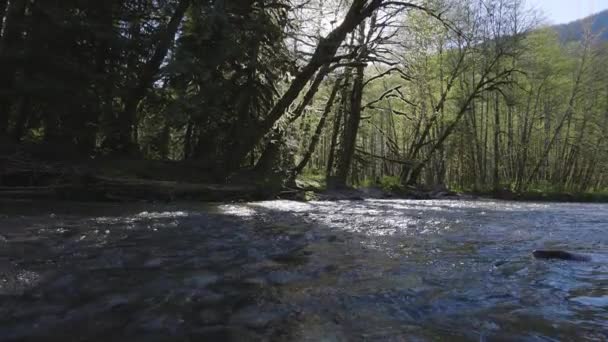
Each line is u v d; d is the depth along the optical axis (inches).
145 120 714.8
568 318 115.5
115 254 182.1
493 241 255.3
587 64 1551.4
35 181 449.1
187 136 765.3
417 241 247.8
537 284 150.9
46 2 527.8
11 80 540.7
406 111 1336.1
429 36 969.5
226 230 271.4
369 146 1926.7
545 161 1738.4
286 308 119.8
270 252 202.1
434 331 104.2
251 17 662.5
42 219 279.0
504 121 1723.7
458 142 1562.5
